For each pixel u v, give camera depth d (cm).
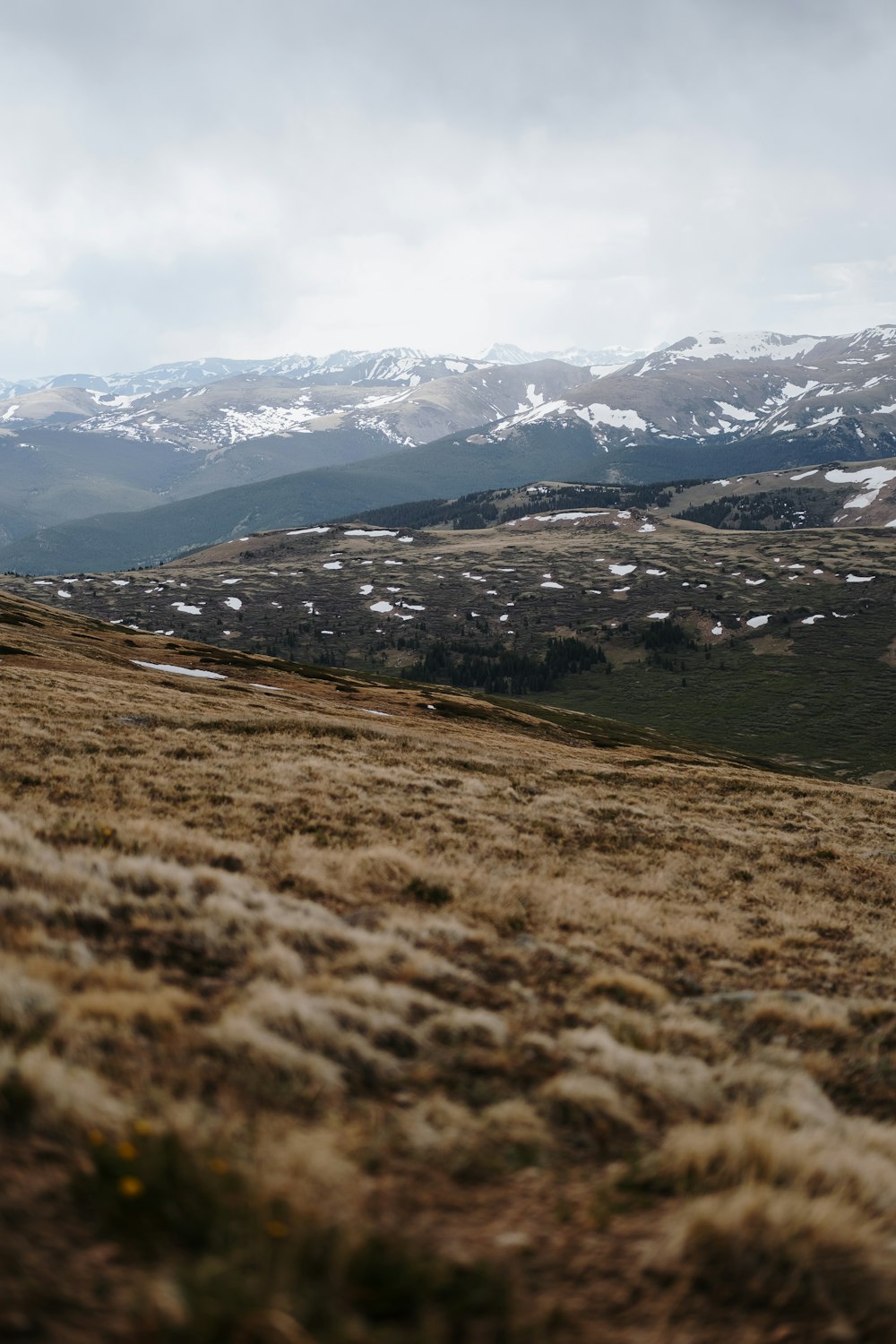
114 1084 570
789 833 3488
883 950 1781
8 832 1194
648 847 2647
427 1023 812
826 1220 513
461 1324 397
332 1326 378
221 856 1455
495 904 1512
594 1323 414
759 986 1353
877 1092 923
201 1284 380
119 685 5316
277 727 4181
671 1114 728
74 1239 404
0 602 10694
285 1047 670
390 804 2497
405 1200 501
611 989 1111
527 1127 632
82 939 879
